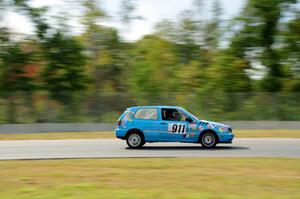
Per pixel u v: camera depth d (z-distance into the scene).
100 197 8.60
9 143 21.17
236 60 43.47
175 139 18.06
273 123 30.83
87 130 29.23
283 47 43.50
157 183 10.26
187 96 30.98
